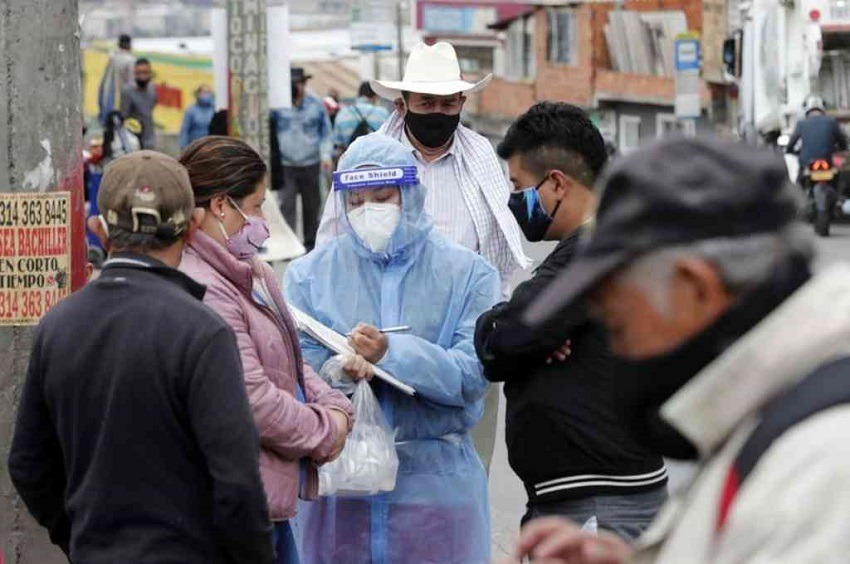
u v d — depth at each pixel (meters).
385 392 6.62
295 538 6.73
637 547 2.95
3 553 7.02
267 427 5.70
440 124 8.27
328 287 6.75
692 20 46.84
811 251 2.73
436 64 8.32
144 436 4.91
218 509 4.89
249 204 5.96
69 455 5.06
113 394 4.91
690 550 2.72
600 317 2.88
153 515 4.93
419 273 6.71
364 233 6.63
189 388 4.89
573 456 5.56
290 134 25.09
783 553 2.46
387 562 6.67
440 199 8.30
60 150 7.02
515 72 53.59
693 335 2.73
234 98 20.33
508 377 5.70
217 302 5.71
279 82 20.34
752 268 2.67
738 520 2.54
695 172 2.70
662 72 48.47
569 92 51.91
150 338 4.91
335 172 6.67
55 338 5.04
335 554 6.72
